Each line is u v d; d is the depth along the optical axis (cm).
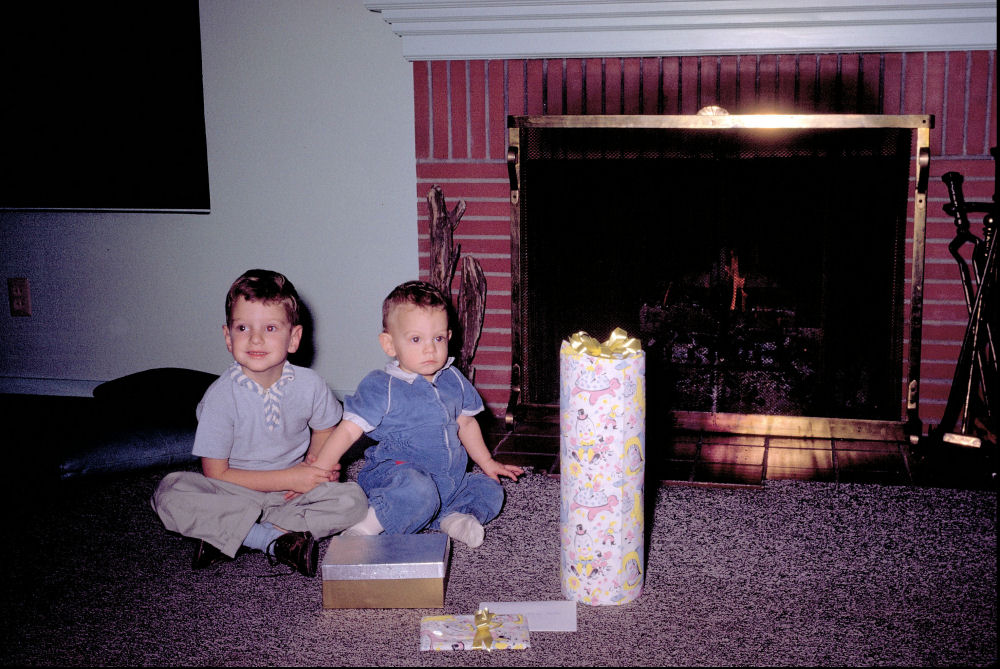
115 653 152
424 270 288
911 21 241
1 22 305
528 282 273
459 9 260
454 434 206
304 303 306
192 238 311
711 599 169
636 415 163
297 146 296
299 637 158
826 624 159
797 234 254
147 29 297
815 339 259
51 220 321
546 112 270
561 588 173
